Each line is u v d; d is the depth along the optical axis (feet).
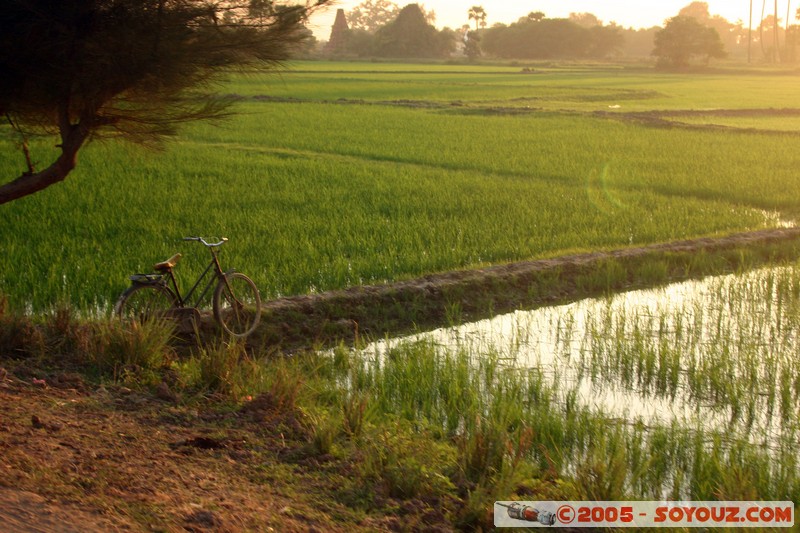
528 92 184.14
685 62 338.34
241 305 28.45
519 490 16.79
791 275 38.09
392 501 15.70
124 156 64.18
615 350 28.27
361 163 70.18
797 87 226.79
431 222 46.14
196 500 14.16
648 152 79.97
